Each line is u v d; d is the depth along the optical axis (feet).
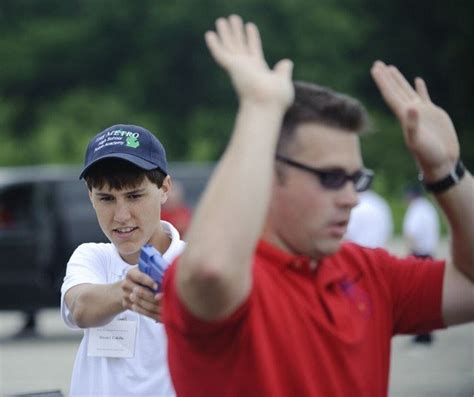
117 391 31.09
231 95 356.59
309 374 21.44
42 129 334.03
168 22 355.77
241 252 19.88
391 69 23.45
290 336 21.43
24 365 95.04
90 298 29.48
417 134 22.15
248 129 20.52
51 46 366.22
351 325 22.22
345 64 359.05
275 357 21.27
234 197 19.99
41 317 133.49
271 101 20.72
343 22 359.05
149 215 31.91
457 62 360.48
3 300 112.06
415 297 23.57
